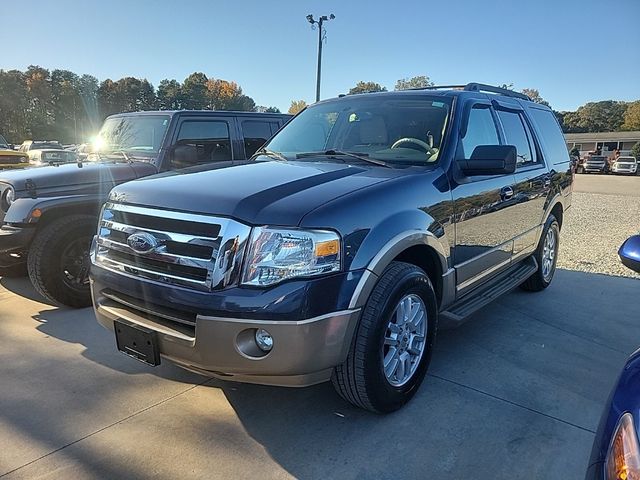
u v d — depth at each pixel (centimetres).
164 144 574
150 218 273
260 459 257
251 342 243
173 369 355
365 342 264
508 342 407
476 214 358
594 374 354
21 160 1706
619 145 6312
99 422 289
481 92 419
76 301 472
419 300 304
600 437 171
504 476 246
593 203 1575
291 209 247
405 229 280
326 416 296
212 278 243
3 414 297
